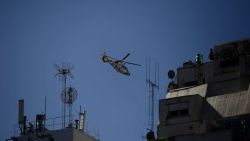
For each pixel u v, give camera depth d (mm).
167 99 165125
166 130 162875
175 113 163625
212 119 160250
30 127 176125
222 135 154625
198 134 157000
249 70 163500
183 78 171875
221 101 161500
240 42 166500
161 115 164625
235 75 163875
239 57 164875
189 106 162500
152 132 165250
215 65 166875
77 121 177375
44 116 176750
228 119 156125
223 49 167250
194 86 167500
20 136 173875
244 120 154500
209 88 165250
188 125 160875
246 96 159250
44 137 172125
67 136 171000
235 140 153375
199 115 161875
